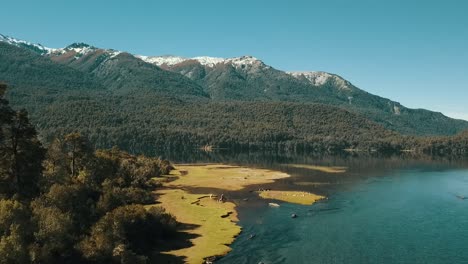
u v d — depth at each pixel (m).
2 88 69.44
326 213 102.31
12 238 51.84
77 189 77.00
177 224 87.81
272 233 84.00
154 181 143.12
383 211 104.94
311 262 67.38
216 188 138.38
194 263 66.06
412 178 173.25
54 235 57.38
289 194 125.75
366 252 72.31
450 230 86.56
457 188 145.12
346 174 184.38
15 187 71.38
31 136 73.44
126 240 66.44
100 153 127.06
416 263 67.19
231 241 78.06
